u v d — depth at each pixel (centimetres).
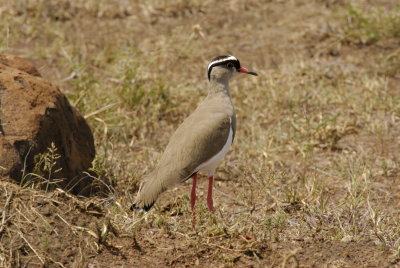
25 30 2055
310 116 1605
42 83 1157
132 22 2184
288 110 1661
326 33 2089
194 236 1038
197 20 2223
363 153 1437
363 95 1711
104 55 1909
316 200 1187
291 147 1464
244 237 1029
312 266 967
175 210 1156
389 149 1458
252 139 1496
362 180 1289
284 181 1298
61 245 948
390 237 1038
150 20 2194
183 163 1048
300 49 2022
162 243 1020
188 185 1305
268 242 1032
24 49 1953
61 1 2223
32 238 940
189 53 1964
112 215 1066
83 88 1545
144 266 952
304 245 1027
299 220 1120
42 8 2175
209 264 972
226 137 1106
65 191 1076
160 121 1600
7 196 980
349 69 1881
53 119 1123
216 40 2088
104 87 1627
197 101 1686
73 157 1167
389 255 995
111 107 1520
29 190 1009
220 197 1245
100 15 2206
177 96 1694
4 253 905
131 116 1578
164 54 1888
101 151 1363
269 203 1204
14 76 1128
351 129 1547
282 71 1858
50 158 1088
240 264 971
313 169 1368
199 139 1069
